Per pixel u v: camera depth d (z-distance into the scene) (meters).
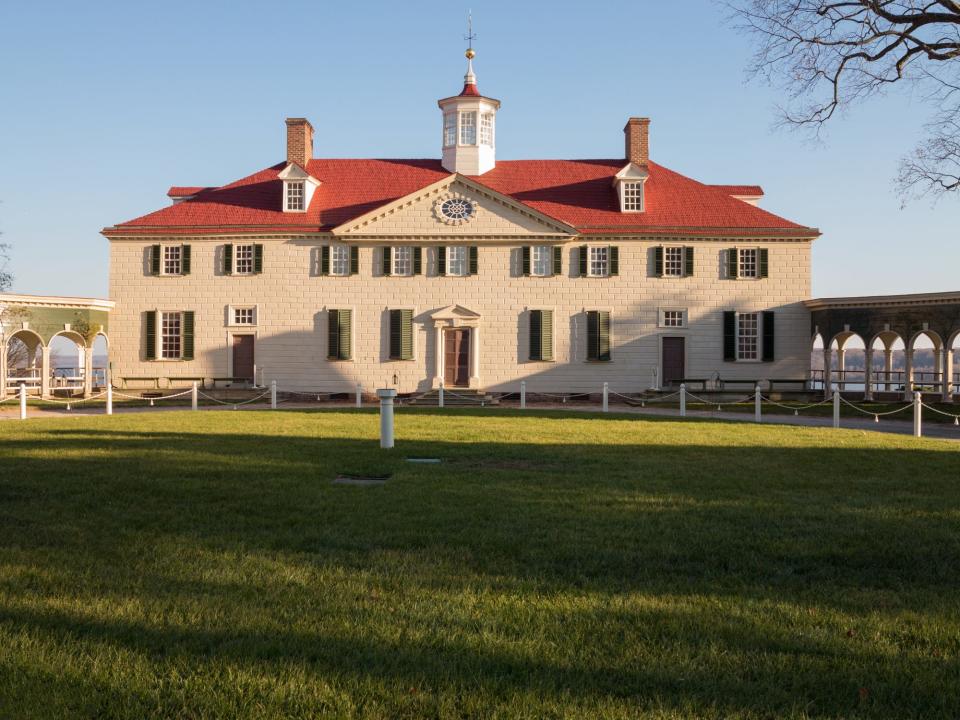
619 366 38.03
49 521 7.96
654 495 9.61
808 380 36.84
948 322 32.41
